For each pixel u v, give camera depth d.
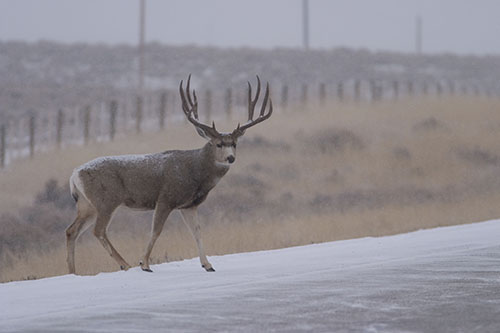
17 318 31.34
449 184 110.00
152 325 29.23
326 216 85.00
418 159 121.75
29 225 79.19
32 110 193.38
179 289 37.34
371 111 151.62
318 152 121.88
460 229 60.25
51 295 36.28
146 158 46.28
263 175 108.75
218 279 40.12
